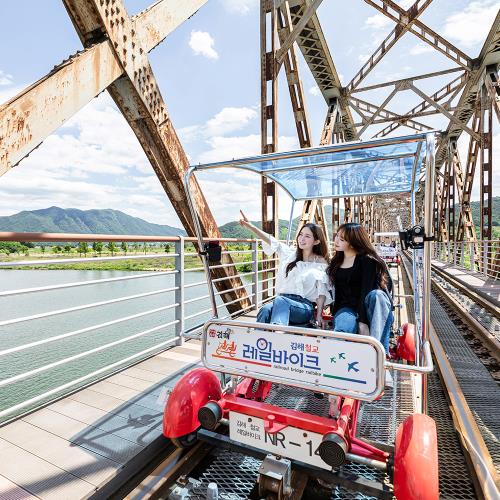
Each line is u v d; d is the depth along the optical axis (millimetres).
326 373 1785
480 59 12375
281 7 7273
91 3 2863
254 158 2227
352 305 2455
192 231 4711
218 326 2154
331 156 2637
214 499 1841
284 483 1772
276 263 7191
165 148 3951
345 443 1650
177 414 2031
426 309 1906
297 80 8141
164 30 3859
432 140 1786
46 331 11641
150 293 3418
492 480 2068
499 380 3834
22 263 2160
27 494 1737
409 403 2676
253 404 1975
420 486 1497
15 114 2266
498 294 7887
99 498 1820
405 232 1942
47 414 2500
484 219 13141
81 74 2799
